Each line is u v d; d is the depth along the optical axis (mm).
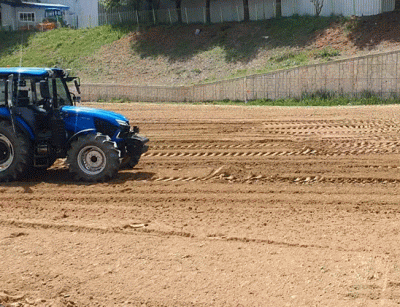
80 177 11375
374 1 40500
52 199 10039
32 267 6445
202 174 12172
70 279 6102
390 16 38875
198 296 5656
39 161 11438
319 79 33656
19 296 5707
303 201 9656
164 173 12328
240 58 40719
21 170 11258
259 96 35000
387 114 23031
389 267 6352
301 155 14258
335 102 31984
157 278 6105
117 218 8664
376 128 18859
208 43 44594
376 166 12594
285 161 13414
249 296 5641
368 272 6211
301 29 41500
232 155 14555
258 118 22828
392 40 35938
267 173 12109
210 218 8602
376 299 5555
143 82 41375
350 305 5418
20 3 59125
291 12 45094
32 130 11375
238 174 12062
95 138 11211
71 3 60781
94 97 39562
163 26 49719
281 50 39719
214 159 13930
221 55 42094
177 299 5598
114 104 33562
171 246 7172
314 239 7430
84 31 53781
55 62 48281
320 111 25516
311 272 6234
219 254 6848
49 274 6242
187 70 41500
